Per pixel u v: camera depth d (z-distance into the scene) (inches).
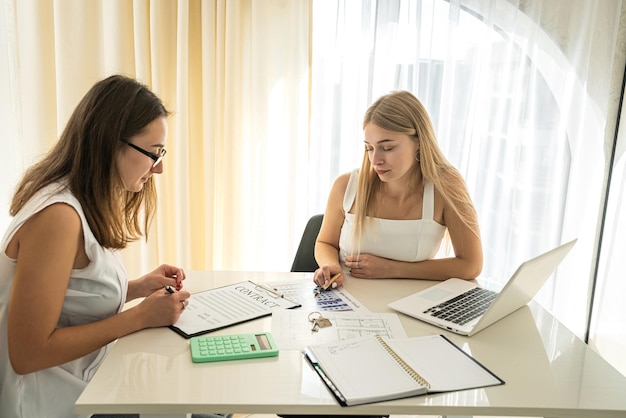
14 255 46.4
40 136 93.4
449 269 67.7
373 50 95.9
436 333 51.5
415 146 69.8
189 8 93.6
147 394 39.3
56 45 89.6
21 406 47.8
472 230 70.0
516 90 97.1
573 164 98.0
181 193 96.0
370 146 68.6
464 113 97.7
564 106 97.0
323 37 97.2
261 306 56.0
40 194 47.1
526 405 39.7
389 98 69.0
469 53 96.0
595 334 100.0
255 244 102.0
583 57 94.7
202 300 56.8
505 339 50.8
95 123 48.1
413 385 41.0
